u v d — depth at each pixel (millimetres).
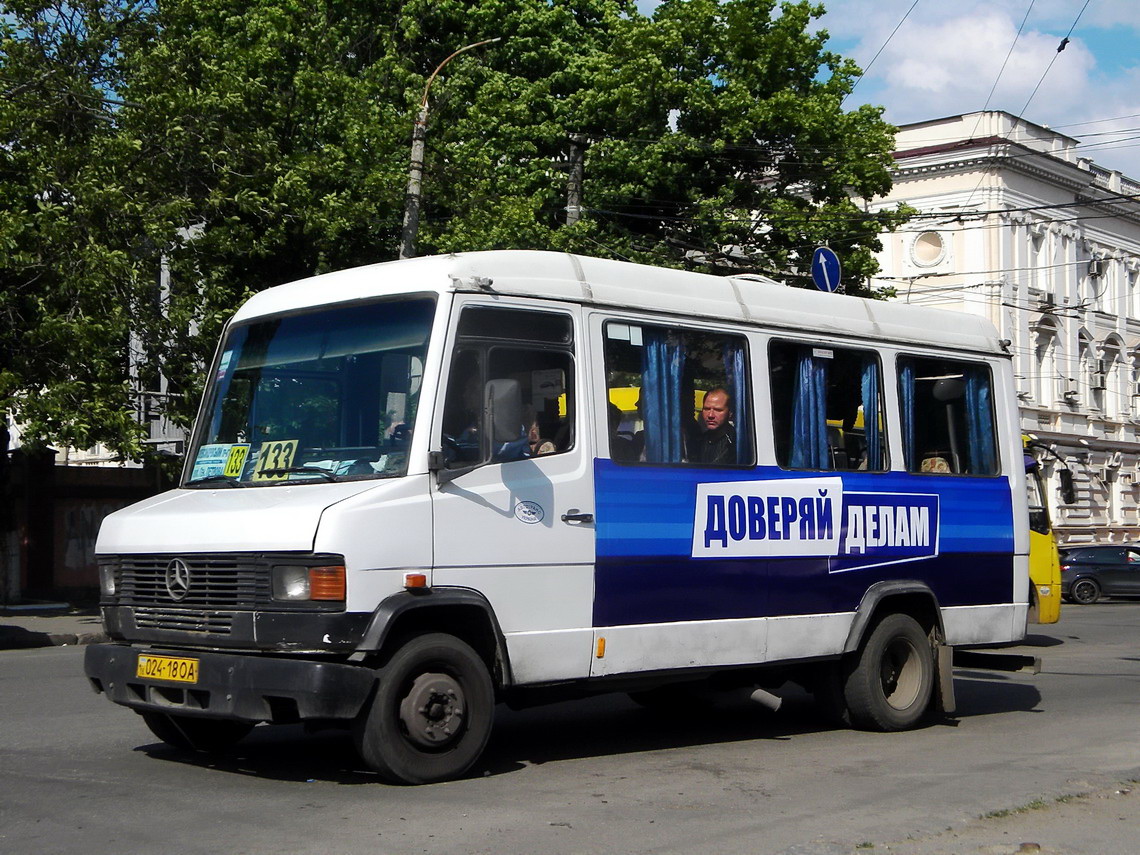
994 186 43438
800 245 28797
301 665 6875
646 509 8312
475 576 7461
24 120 20547
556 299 8062
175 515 7656
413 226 20188
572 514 7926
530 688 7922
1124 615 27250
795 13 28812
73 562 25062
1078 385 47812
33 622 20422
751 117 28047
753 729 10008
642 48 28234
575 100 28672
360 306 7898
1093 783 7703
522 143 27562
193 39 22156
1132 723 10430
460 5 28844
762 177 29594
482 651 7707
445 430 7438
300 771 7910
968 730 10023
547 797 7227
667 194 28766
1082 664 15602
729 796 7324
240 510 7348
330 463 7664
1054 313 46156
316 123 23688
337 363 7863
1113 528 48938
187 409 21000
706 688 9742
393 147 23688
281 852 5977
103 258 19344
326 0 28172
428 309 7578
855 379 9836
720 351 8961
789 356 9406
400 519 7160
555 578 7828
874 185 29281
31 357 20562
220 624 7301
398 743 7277
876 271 29344
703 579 8594
